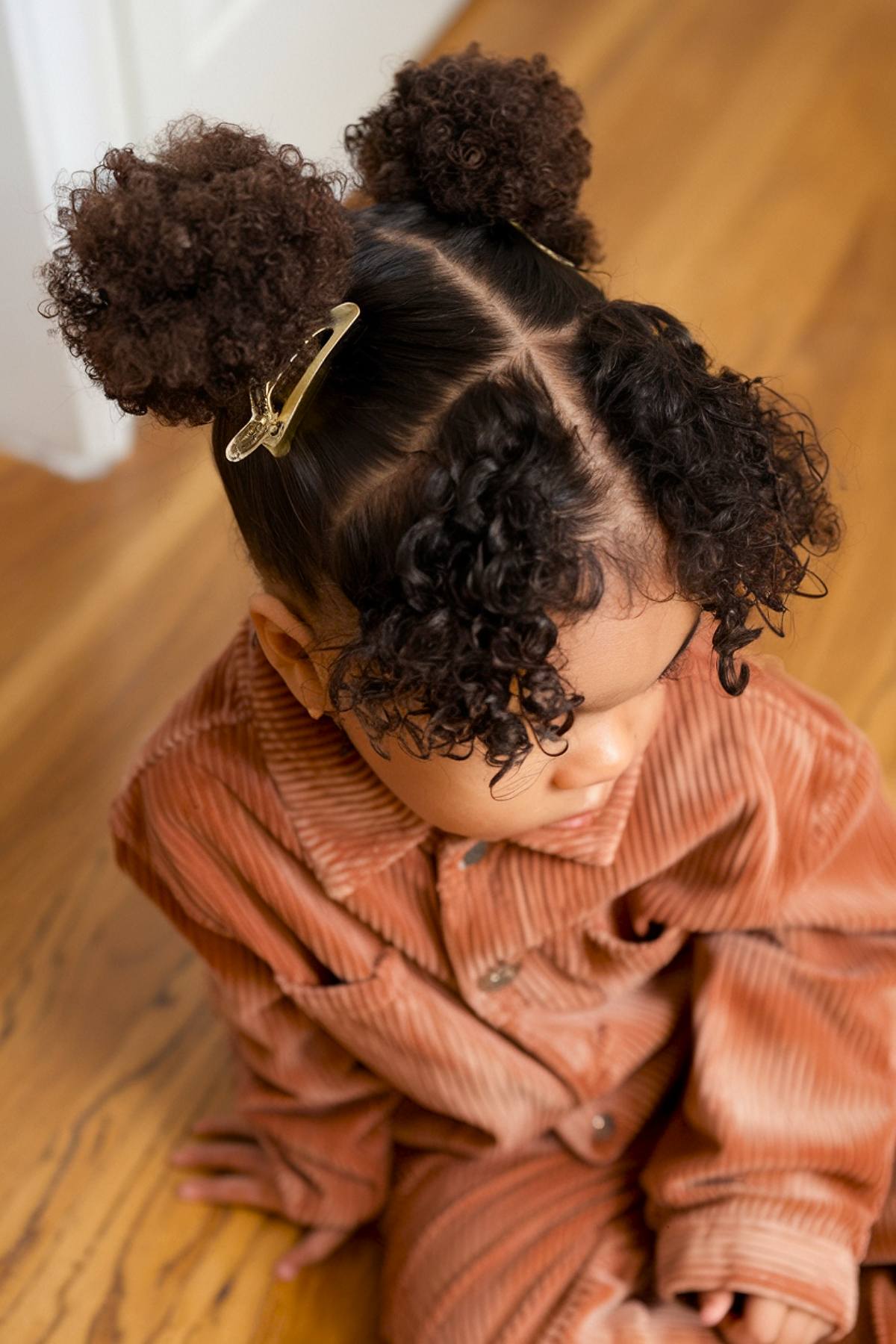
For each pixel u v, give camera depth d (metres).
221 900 0.90
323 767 0.83
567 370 0.65
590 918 0.91
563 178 0.73
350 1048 0.97
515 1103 0.96
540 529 0.60
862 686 1.31
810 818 0.89
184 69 1.47
